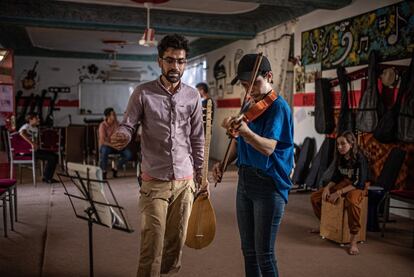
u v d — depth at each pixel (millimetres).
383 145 4746
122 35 9273
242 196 2080
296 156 6258
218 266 3043
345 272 2943
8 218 4312
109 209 2168
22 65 11891
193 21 7492
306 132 6352
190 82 12258
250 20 7621
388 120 4504
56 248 3398
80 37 9562
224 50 9625
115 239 3639
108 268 2979
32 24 6793
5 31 8766
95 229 3936
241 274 2898
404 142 4461
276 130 1887
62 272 2902
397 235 3848
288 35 6797
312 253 3324
